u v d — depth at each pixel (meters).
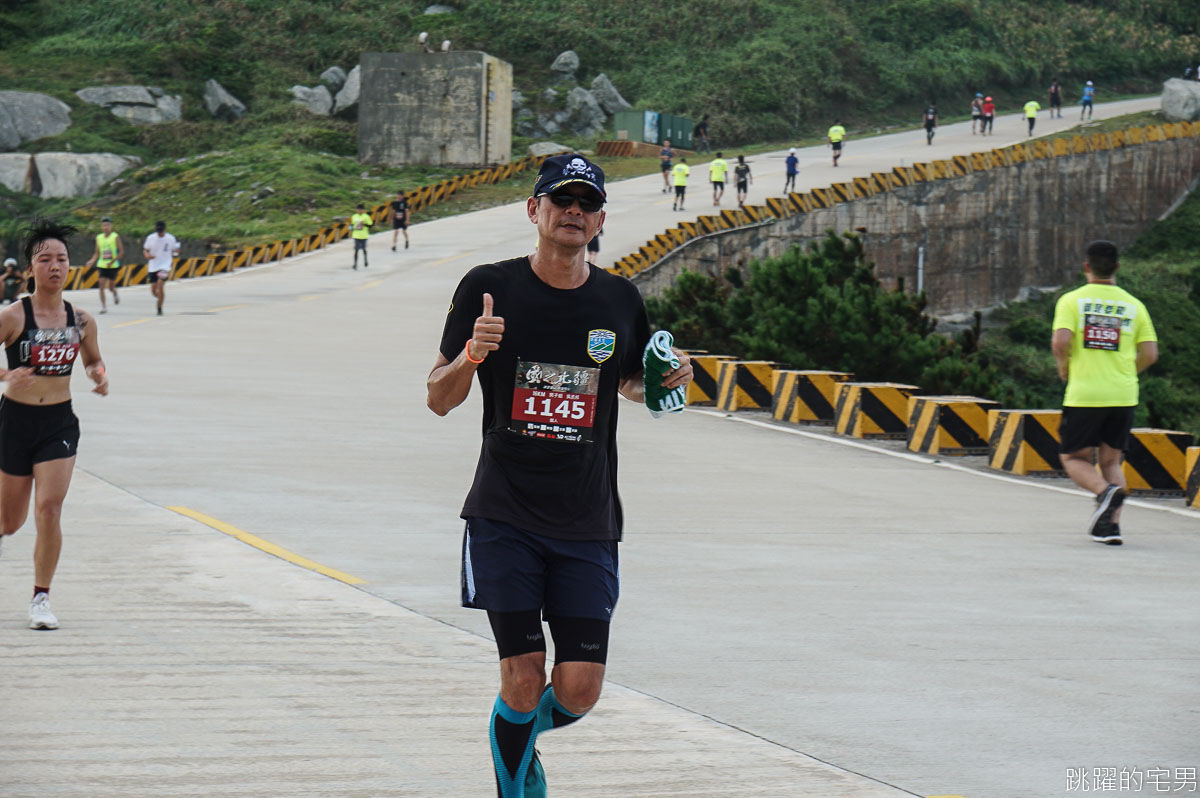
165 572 10.13
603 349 5.29
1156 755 6.64
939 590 10.51
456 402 5.25
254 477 14.53
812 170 76.88
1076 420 12.82
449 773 6.07
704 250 54.28
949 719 7.16
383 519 12.51
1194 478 15.40
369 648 8.24
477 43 113.88
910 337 28.00
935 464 17.92
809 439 19.91
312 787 5.82
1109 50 127.75
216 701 7.07
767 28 117.00
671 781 6.09
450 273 51.31
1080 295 12.73
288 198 75.50
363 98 83.38
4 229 78.56
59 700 6.98
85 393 21.27
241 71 106.62
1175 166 85.38
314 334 33.34
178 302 41.75
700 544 12.09
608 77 112.31
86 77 102.62
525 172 84.19
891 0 125.94
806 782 6.12
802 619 9.39
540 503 5.23
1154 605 10.19
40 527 8.37
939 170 69.31
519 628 5.12
